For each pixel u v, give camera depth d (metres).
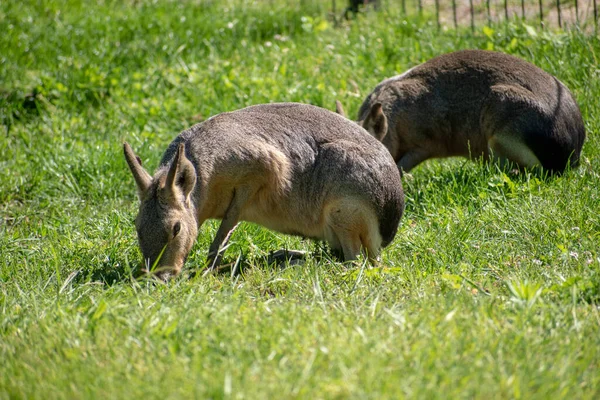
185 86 22.70
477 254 13.17
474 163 17.84
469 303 10.51
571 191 15.16
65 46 25.16
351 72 22.33
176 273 12.54
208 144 13.47
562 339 9.28
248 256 14.59
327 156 14.11
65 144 20.17
